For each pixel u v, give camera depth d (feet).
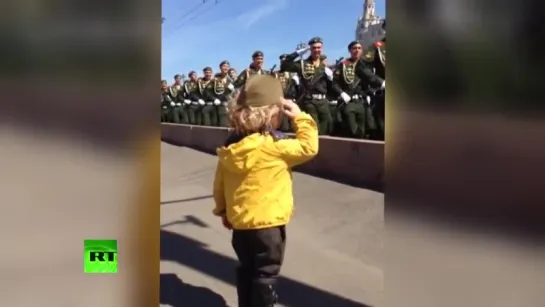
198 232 16.19
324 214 17.51
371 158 20.89
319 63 30.04
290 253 13.89
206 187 24.49
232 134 8.70
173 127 45.55
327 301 10.90
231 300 11.02
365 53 28.14
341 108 28.25
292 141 8.46
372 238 14.75
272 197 8.43
